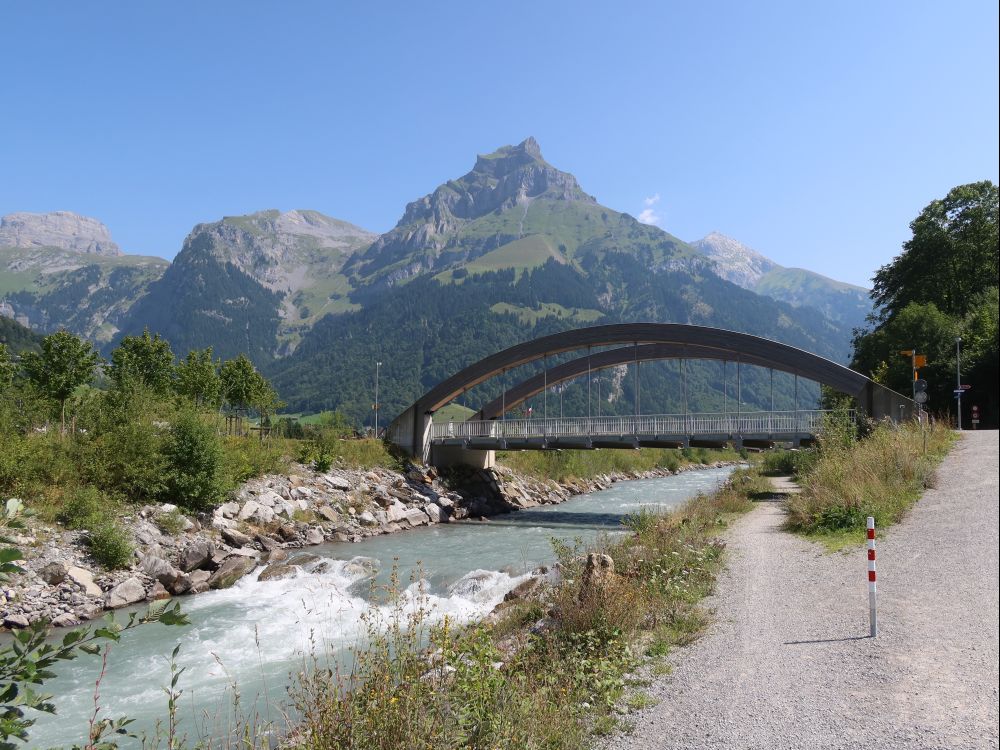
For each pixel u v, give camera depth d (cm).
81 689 1227
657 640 957
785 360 3962
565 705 719
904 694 700
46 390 2891
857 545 1438
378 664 664
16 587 1823
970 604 968
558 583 1327
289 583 2155
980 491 1720
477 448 4753
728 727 665
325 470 3938
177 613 371
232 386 4603
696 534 1708
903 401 3531
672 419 4128
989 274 6075
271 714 1034
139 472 2605
